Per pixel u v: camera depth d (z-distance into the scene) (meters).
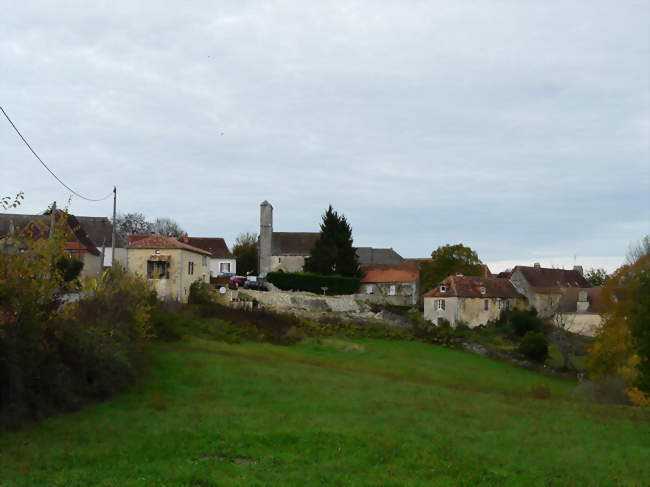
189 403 22.66
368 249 106.00
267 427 18.75
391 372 42.69
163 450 16.11
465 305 74.25
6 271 18.23
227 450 16.34
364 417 20.84
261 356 39.34
